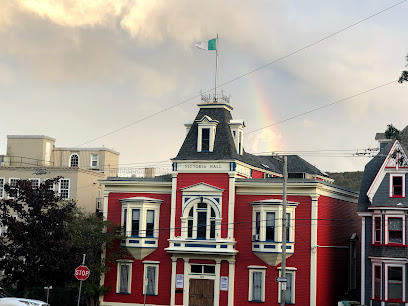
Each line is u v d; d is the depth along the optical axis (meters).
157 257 53.97
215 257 51.84
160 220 54.44
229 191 52.00
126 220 54.22
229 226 51.62
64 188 66.81
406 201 48.25
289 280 50.47
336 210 54.81
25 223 49.59
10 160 76.88
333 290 53.09
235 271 51.75
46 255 46.97
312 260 50.06
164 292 53.28
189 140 54.62
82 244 51.19
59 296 56.06
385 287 47.59
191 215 53.03
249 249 51.59
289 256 50.69
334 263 53.62
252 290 51.22
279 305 50.25
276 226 50.50
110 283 54.44
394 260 47.56
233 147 54.25
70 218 48.84
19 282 48.09
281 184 51.31
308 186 50.78
